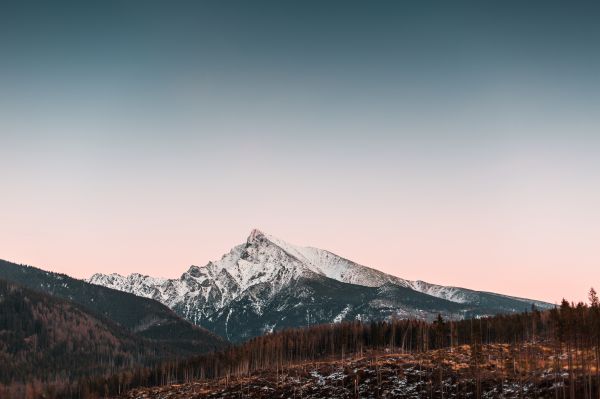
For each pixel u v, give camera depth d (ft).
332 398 635.25
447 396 574.97
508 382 572.10
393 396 600.80
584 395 503.61
